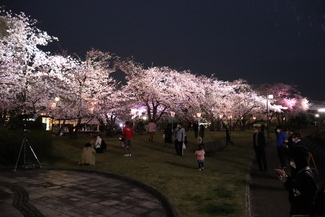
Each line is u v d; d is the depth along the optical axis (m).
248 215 5.34
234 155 15.37
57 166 10.48
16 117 16.14
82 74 23.38
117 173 9.22
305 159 3.02
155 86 32.97
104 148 14.57
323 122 68.94
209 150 15.50
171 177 8.73
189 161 12.49
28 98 18.23
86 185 7.71
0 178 8.35
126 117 36.25
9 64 16.83
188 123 40.56
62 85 21.72
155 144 19.34
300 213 2.85
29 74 18.64
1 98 16.42
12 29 16.34
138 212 5.59
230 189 7.35
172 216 5.37
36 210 5.34
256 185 8.43
